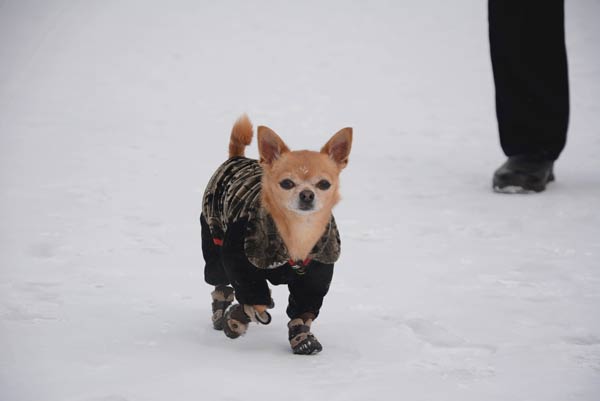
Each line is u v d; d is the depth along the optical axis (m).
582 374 5.68
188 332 6.51
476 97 23.20
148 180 13.06
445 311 7.22
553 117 12.58
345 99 23.14
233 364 5.71
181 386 5.21
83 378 5.32
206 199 6.67
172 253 9.05
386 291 7.87
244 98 23.08
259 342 6.34
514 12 12.44
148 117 19.64
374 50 31.28
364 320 6.96
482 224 10.67
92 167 13.86
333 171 6.12
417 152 16.52
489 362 5.94
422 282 8.17
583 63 26.72
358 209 11.62
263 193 5.98
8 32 31.91
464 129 19.05
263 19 37.62
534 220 10.82
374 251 9.42
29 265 8.33
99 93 22.67
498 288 7.96
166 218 10.70
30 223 10.12
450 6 40.00
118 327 6.52
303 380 5.44
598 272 8.48
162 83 24.94
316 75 27.02
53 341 6.08
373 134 18.55
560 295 7.70
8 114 18.83
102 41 31.58
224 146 16.52
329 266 6.04
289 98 23.23
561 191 12.60
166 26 35.28
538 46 12.43
